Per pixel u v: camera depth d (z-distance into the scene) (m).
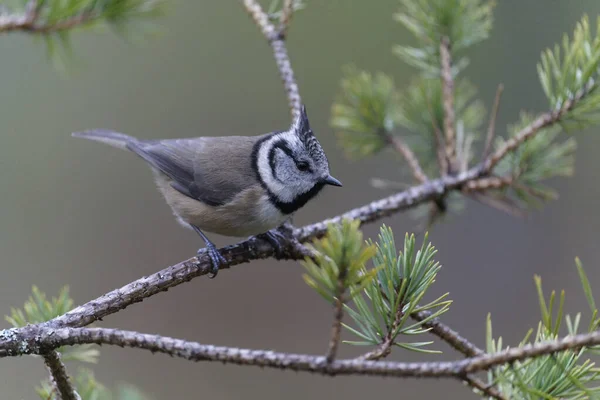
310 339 12.77
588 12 11.79
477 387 3.71
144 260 13.08
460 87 7.67
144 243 13.16
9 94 12.88
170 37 13.51
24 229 12.90
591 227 12.07
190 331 12.88
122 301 4.88
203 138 8.28
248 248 6.27
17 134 13.02
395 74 13.32
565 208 12.21
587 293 3.68
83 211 13.17
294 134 7.51
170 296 13.11
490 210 12.77
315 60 13.44
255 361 3.69
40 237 12.91
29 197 13.06
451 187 6.98
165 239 13.20
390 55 13.33
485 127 11.91
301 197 7.67
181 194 7.92
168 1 6.35
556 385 3.91
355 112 7.75
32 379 9.24
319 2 13.33
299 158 7.49
